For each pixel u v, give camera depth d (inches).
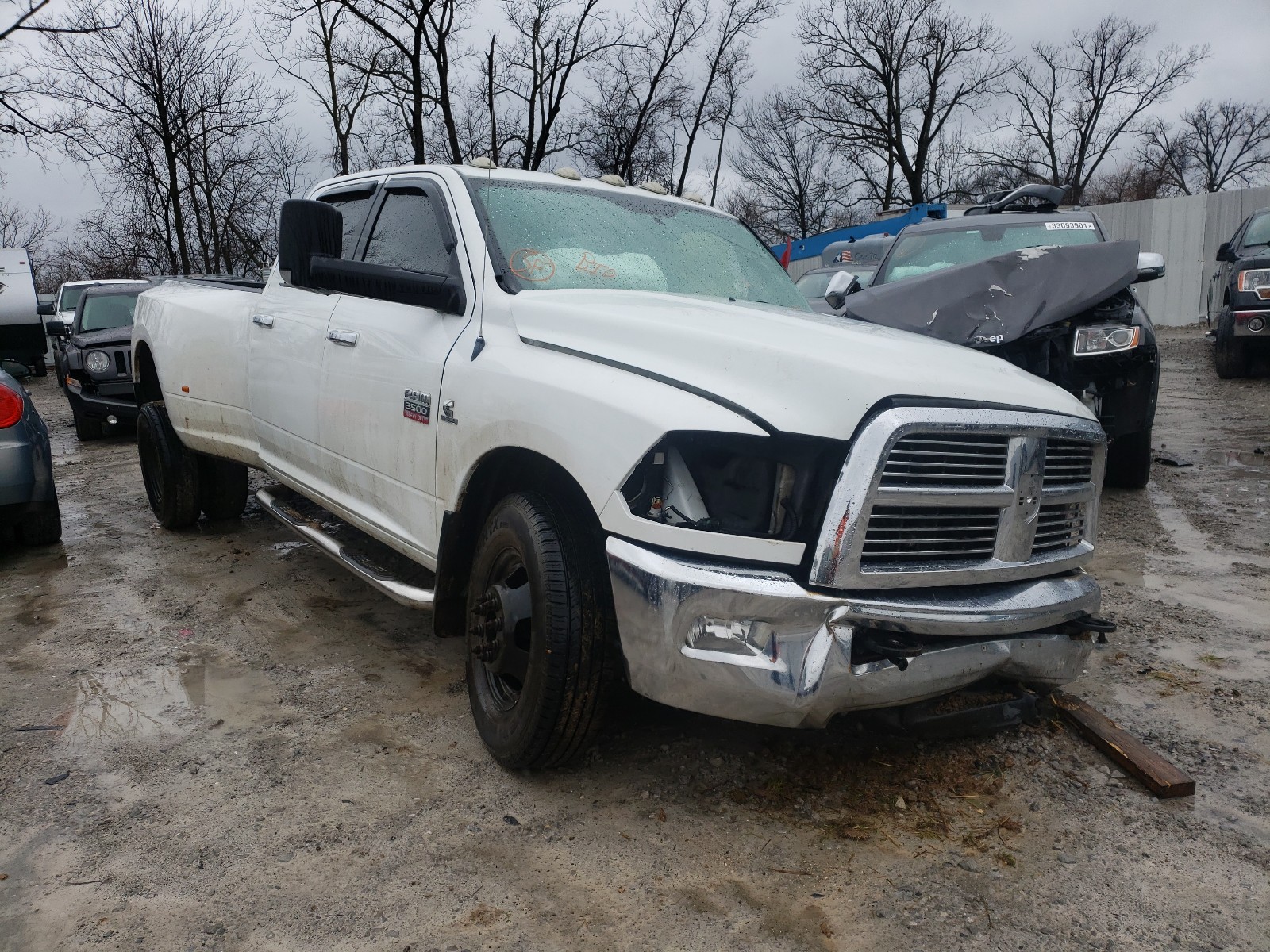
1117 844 101.7
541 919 89.7
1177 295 845.2
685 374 102.7
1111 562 199.5
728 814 107.3
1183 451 317.7
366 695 140.9
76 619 174.7
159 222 1104.2
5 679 147.1
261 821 106.4
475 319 129.3
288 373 173.8
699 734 125.7
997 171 1941.4
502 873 96.7
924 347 115.0
